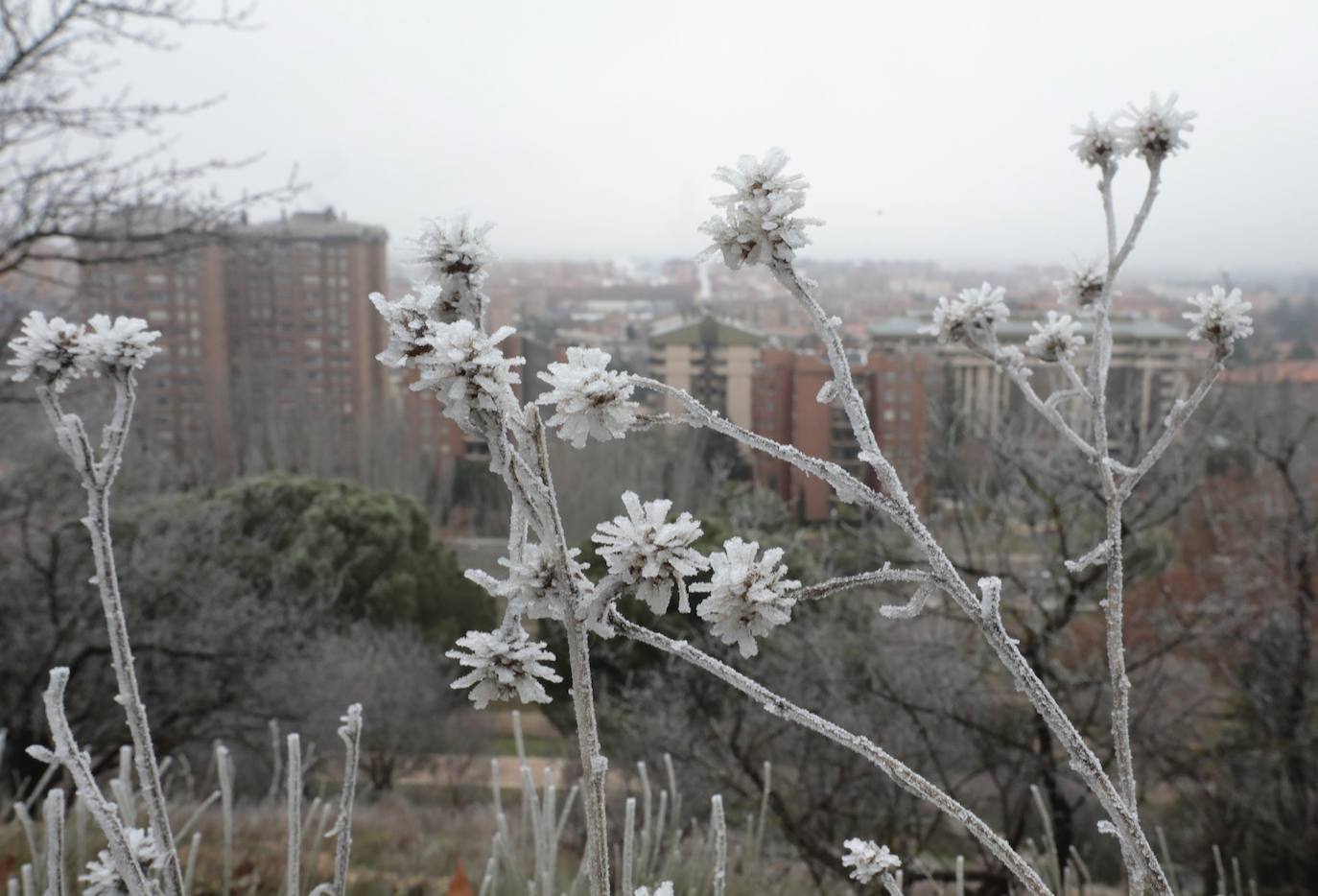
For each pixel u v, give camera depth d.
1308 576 9.75
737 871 4.67
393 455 22.66
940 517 10.31
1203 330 1.86
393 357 1.16
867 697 8.77
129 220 7.61
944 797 1.31
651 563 1.15
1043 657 8.08
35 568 10.82
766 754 9.38
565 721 11.76
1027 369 2.13
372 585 16.19
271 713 11.80
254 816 5.48
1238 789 9.20
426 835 5.58
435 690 14.74
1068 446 8.76
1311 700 9.31
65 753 1.53
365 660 13.27
